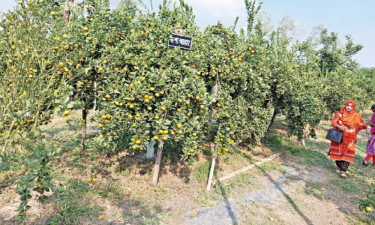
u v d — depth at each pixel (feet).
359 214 14.69
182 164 20.71
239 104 17.71
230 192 16.46
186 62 14.58
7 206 11.53
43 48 13.06
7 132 10.85
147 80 13.16
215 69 16.52
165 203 14.38
